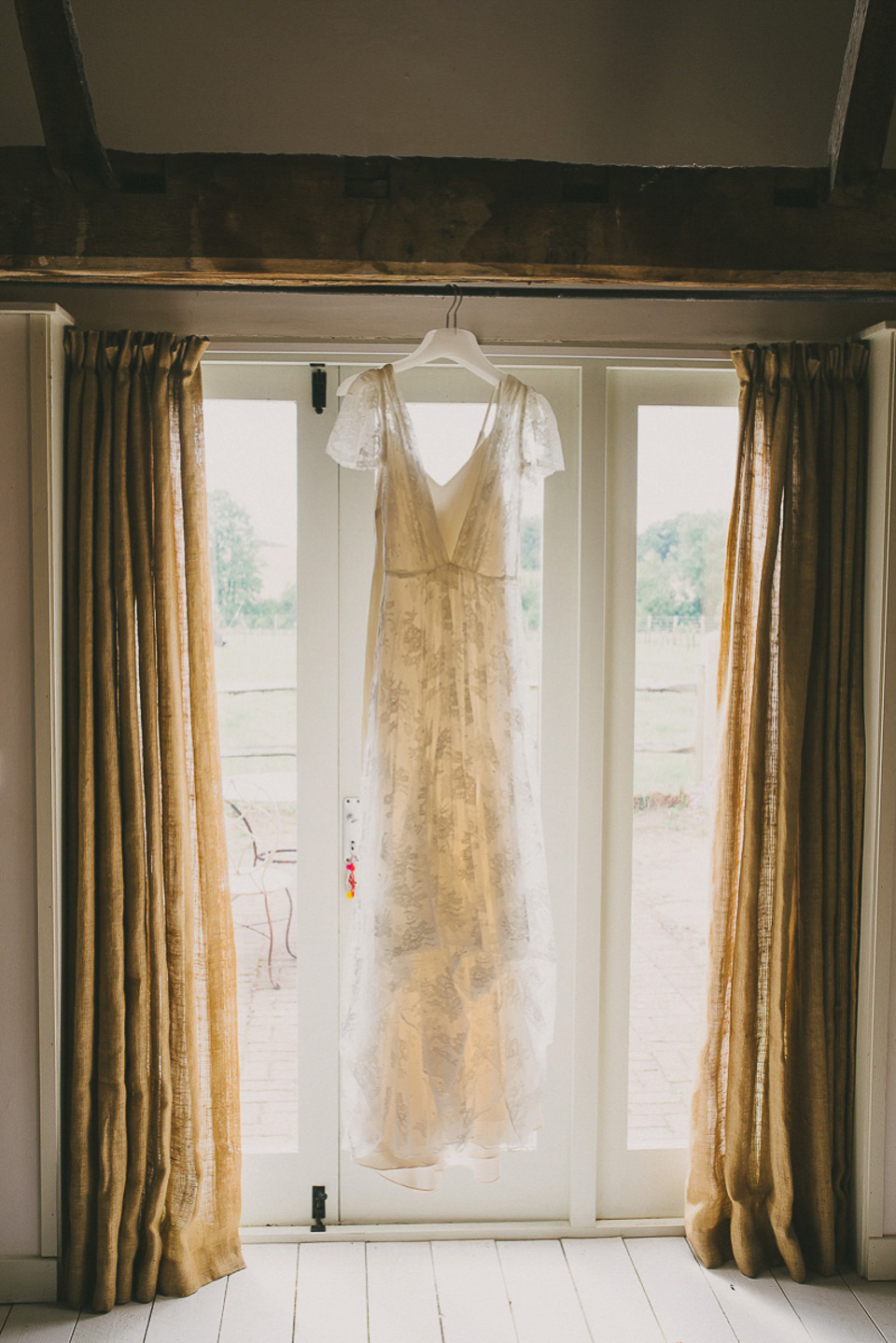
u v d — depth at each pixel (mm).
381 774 1742
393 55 2205
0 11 2127
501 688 1794
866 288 1812
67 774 2123
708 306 2297
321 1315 2061
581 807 2336
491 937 1740
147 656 2102
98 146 1632
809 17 2254
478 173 1708
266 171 1682
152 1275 2094
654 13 2230
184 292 2213
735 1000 2207
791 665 2189
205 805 2152
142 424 2111
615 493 2359
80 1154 2070
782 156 2285
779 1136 2189
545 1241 2334
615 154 2268
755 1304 2113
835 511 2217
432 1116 1732
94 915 2100
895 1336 2020
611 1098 2410
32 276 1995
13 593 2062
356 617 2332
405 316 2258
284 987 2367
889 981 2197
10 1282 2090
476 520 1774
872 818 2211
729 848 2219
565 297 2094
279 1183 2357
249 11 2170
